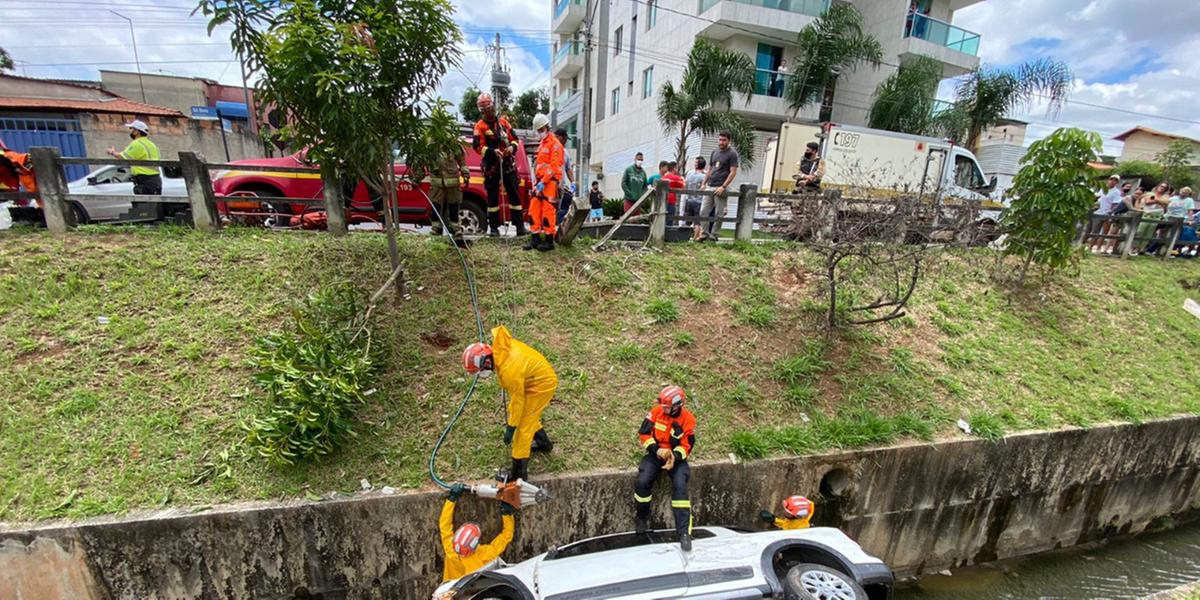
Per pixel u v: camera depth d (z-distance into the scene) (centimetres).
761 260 740
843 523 475
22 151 1586
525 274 618
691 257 721
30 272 520
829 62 1555
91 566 335
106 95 2134
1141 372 675
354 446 400
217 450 385
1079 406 576
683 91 1494
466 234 707
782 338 598
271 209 737
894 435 485
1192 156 2442
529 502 371
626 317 584
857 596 305
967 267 831
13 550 322
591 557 333
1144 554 569
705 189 848
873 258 552
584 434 442
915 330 663
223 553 351
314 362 395
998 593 494
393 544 378
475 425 434
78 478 356
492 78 1673
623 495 416
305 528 359
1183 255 1153
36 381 416
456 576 354
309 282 555
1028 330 719
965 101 1769
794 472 451
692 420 396
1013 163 2152
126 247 579
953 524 511
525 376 359
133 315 489
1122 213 1082
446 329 523
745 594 297
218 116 2255
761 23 1694
